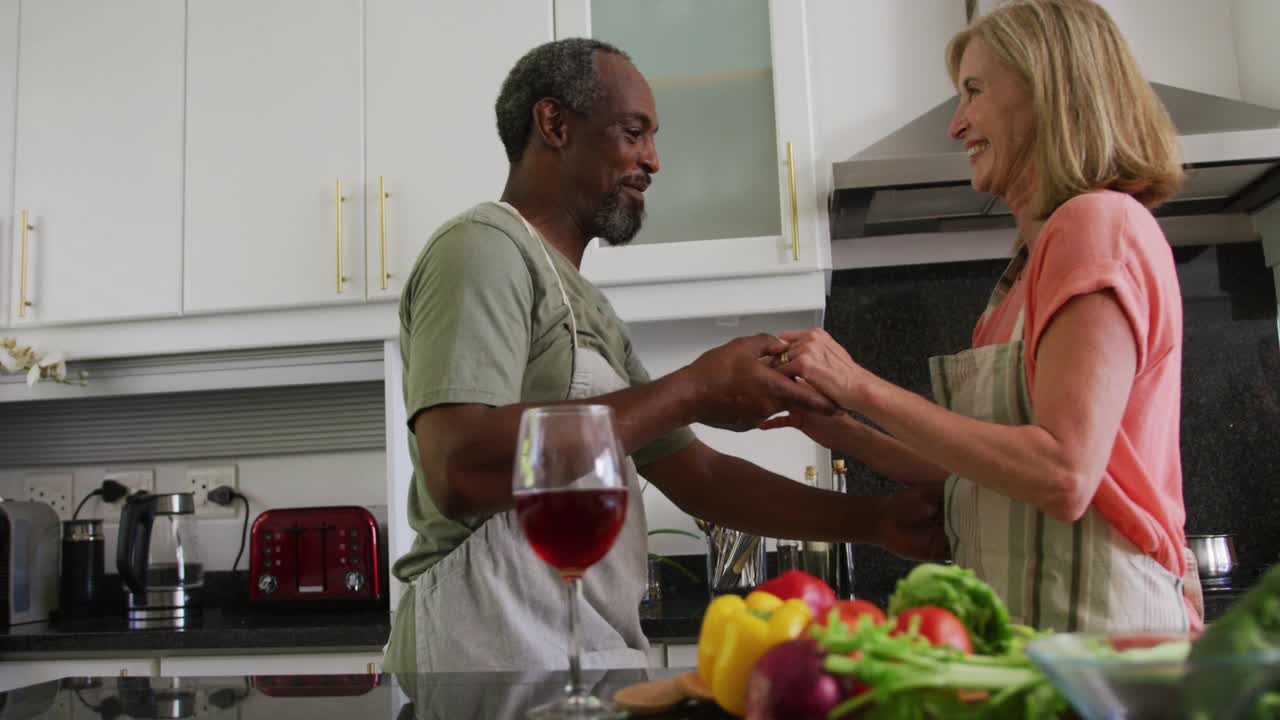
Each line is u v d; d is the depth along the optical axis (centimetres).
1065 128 114
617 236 140
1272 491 222
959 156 195
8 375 241
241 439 263
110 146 232
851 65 235
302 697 89
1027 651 49
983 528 116
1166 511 105
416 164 221
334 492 261
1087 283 101
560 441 73
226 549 262
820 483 234
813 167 208
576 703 74
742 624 65
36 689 97
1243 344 226
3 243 234
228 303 224
